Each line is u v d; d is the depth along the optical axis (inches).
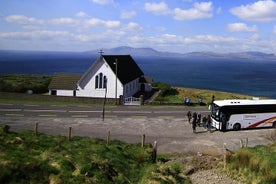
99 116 1802.4
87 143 1021.8
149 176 796.6
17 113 1792.6
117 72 2400.3
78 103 2253.9
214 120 1628.9
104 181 673.0
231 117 1600.6
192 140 1379.2
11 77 4072.3
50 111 1887.3
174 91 3095.5
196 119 1627.7
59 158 698.8
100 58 2357.3
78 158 736.3
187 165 1002.7
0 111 1835.6
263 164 937.5
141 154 960.9
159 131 1517.0
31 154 695.7
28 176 597.0
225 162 1005.2
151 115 1883.6
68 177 632.4
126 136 1395.2
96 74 2383.1
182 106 2251.5
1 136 801.6
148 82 3129.9
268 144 1282.0
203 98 2829.7
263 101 1674.5
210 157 1083.3
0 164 589.6
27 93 2407.7
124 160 882.8
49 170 633.0
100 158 783.1
